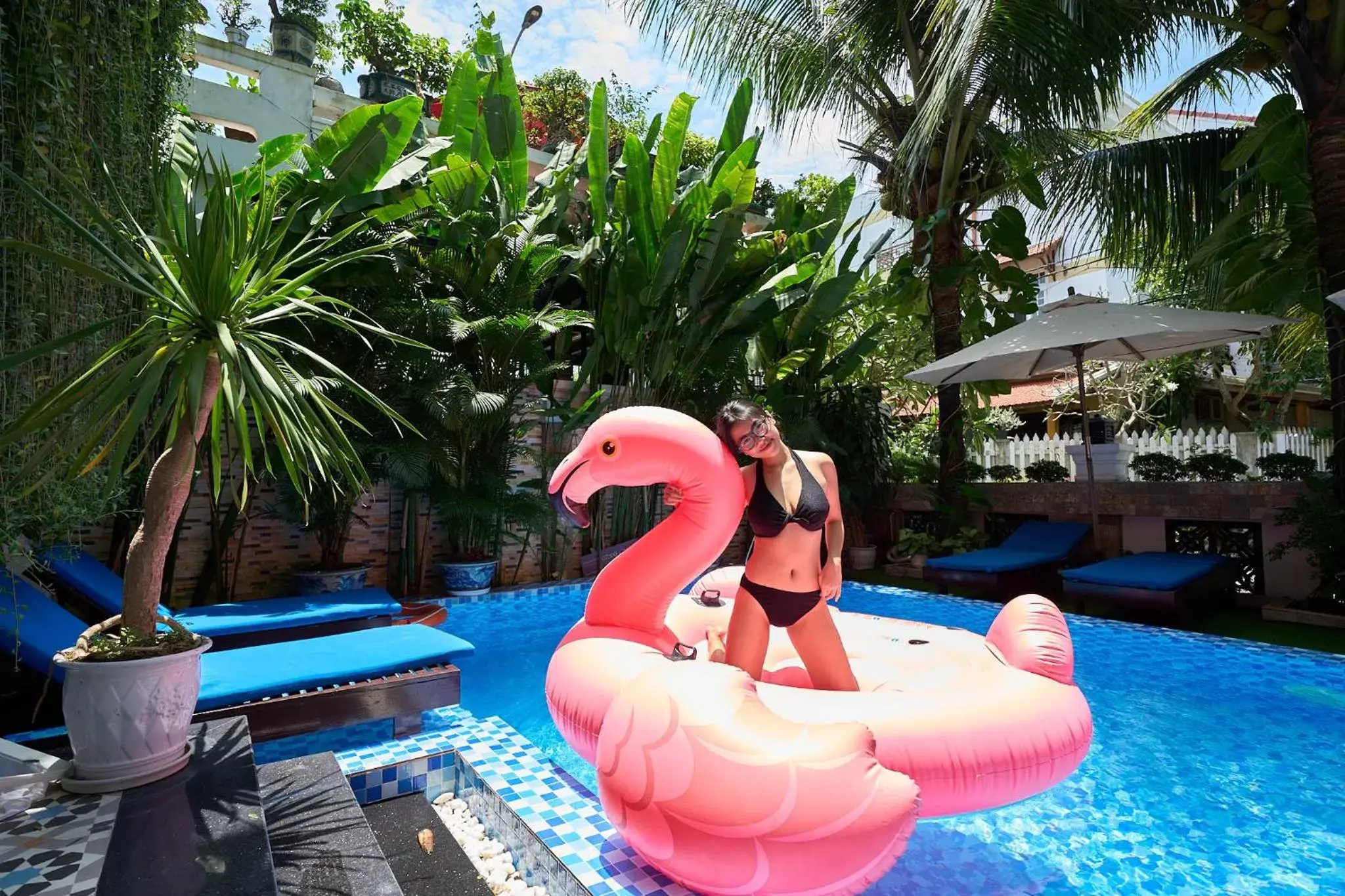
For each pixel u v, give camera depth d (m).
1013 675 2.73
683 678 2.08
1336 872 2.56
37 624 2.99
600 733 2.16
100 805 2.09
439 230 8.13
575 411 8.61
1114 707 4.34
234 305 2.33
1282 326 9.30
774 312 9.24
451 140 7.80
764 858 1.77
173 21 4.89
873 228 20.17
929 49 8.72
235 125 9.23
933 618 6.82
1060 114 8.09
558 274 9.09
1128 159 8.24
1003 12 7.10
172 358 2.19
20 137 3.09
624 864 2.35
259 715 3.15
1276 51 6.43
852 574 9.60
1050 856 2.69
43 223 3.19
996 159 9.38
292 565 7.46
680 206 8.62
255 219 2.60
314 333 6.79
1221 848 2.74
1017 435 19.94
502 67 8.48
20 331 3.05
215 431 2.71
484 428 7.68
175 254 2.22
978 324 10.20
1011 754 2.32
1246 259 7.52
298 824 2.37
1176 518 7.73
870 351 10.34
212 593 7.04
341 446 2.47
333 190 6.80
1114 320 7.11
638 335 8.76
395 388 7.07
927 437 12.15
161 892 1.65
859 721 2.31
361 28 13.06
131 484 4.88
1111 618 6.85
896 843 1.79
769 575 2.99
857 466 9.90
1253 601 7.10
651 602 3.09
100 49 3.67
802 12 8.88
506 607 7.64
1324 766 3.48
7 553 3.18
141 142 4.43
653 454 2.91
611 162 12.38
